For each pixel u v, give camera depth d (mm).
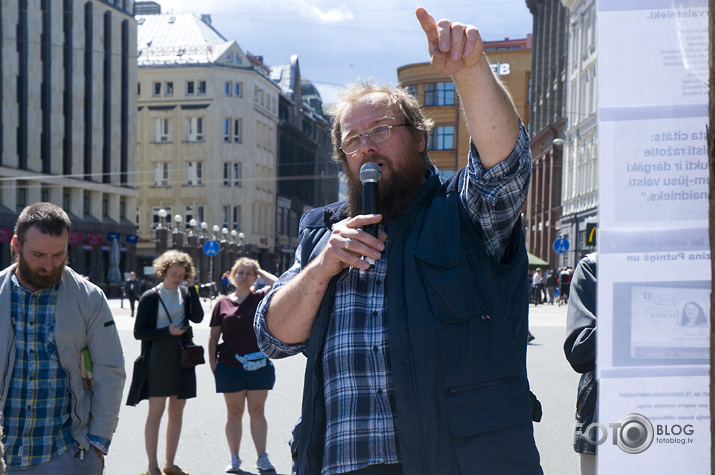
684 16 1716
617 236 1740
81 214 52656
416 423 2217
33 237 3416
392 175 2486
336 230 2328
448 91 59406
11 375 3463
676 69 1717
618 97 1730
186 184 69688
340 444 2350
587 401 3350
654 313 1742
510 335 2309
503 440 2195
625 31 1728
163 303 6391
